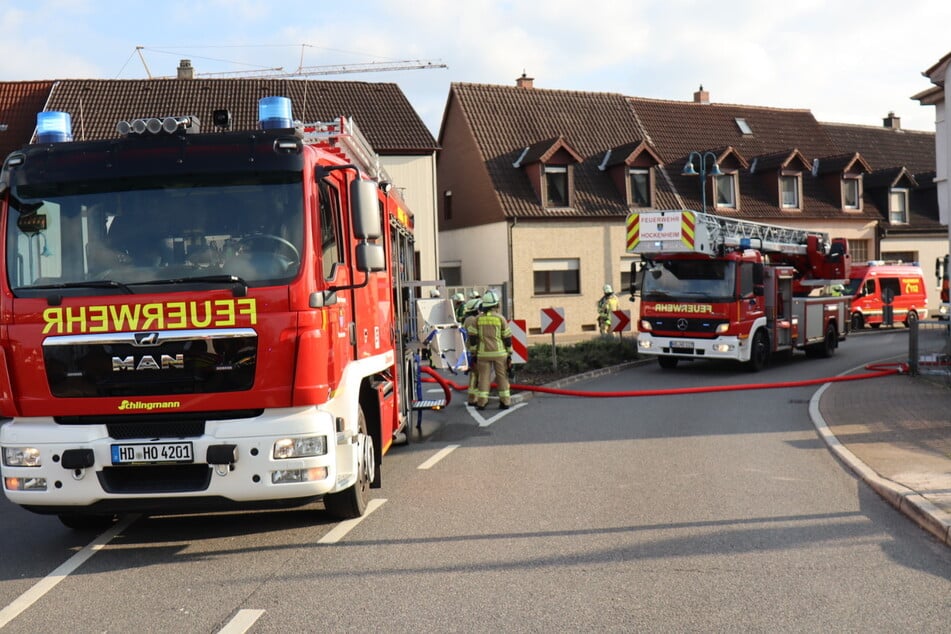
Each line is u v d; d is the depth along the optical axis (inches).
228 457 237.0
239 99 1266.0
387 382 349.7
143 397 239.3
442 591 211.5
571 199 1360.7
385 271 355.9
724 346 751.1
